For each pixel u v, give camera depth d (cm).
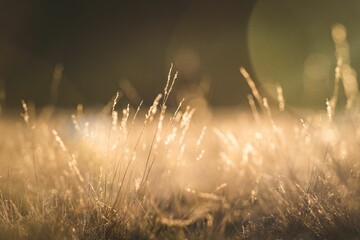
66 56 3603
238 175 540
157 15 3969
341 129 606
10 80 2483
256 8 3112
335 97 561
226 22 3522
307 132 523
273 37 2589
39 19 3950
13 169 542
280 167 520
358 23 1925
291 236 419
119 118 1056
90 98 2886
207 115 900
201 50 2784
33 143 623
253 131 676
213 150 702
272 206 479
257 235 426
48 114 760
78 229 404
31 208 427
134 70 2280
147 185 486
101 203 423
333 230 406
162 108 459
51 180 520
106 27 3903
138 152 624
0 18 3897
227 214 475
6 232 391
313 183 467
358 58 1072
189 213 473
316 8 2083
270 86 752
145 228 437
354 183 456
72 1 4003
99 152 542
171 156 564
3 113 1575
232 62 2412
